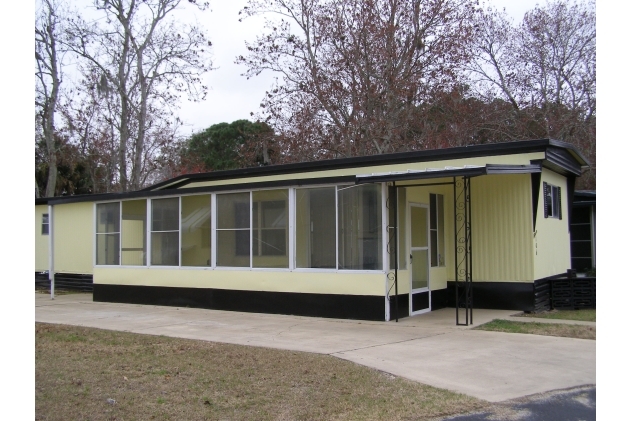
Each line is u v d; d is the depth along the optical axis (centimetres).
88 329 1113
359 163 1408
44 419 590
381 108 2378
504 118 2659
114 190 3052
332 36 2406
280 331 1064
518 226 1275
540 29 2845
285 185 1265
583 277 1377
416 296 1237
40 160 3328
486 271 1310
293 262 1257
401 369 770
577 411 613
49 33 2734
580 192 1786
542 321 1137
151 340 985
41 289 2081
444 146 2350
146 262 1503
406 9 2392
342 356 843
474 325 1089
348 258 1189
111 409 621
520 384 704
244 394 672
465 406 627
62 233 2038
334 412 613
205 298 1388
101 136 2966
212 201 1387
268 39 2523
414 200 1246
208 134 4331
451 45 2402
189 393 677
